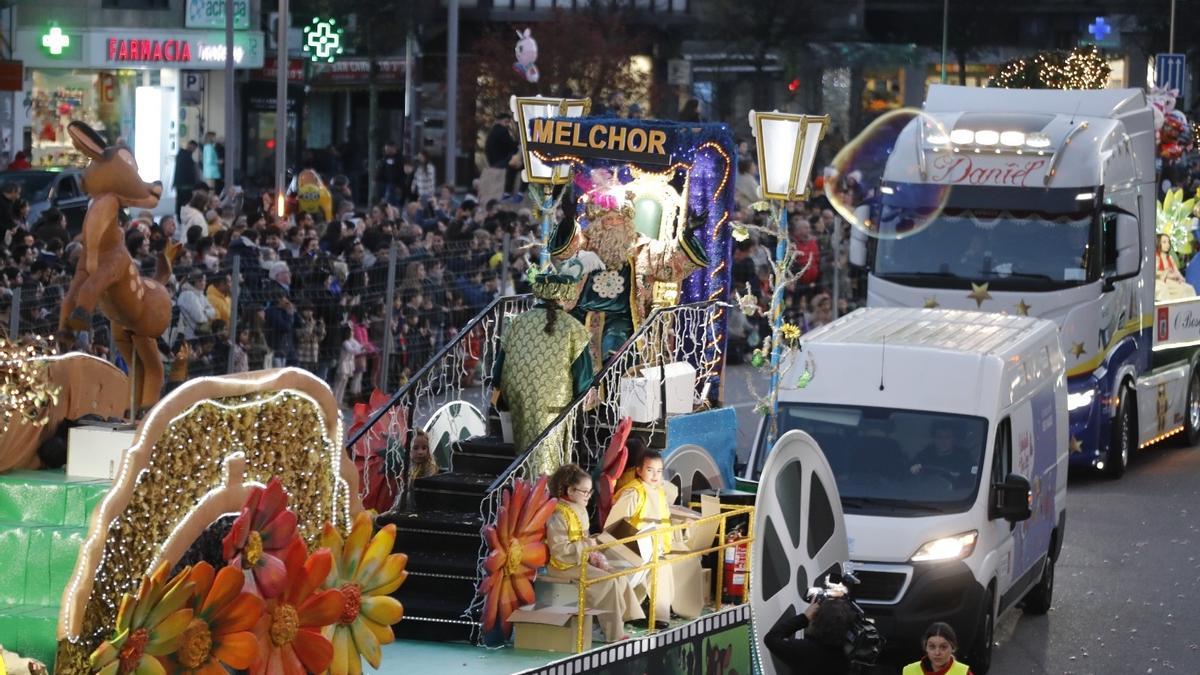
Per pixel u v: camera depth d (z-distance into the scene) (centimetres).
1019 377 4581
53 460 2523
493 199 8675
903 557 4044
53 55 10831
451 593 2989
